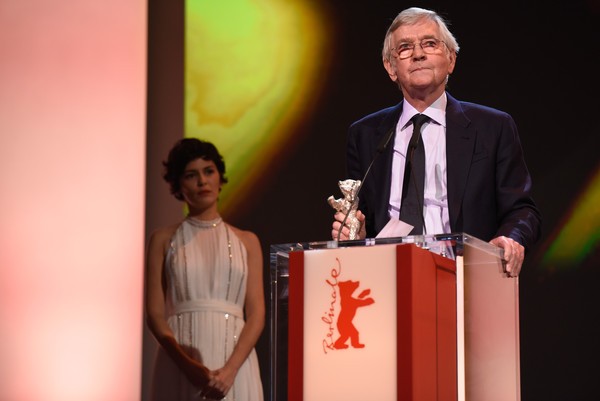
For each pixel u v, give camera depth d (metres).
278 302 3.64
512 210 4.79
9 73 8.58
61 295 8.28
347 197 4.44
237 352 6.25
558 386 7.14
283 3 8.48
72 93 8.58
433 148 4.95
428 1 7.94
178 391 6.15
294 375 3.52
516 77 7.58
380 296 3.39
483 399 3.34
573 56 7.44
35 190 8.42
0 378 8.17
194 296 6.33
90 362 8.20
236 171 8.34
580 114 7.37
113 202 8.42
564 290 7.22
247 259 6.61
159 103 8.65
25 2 8.66
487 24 7.71
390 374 3.33
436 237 3.34
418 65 4.98
